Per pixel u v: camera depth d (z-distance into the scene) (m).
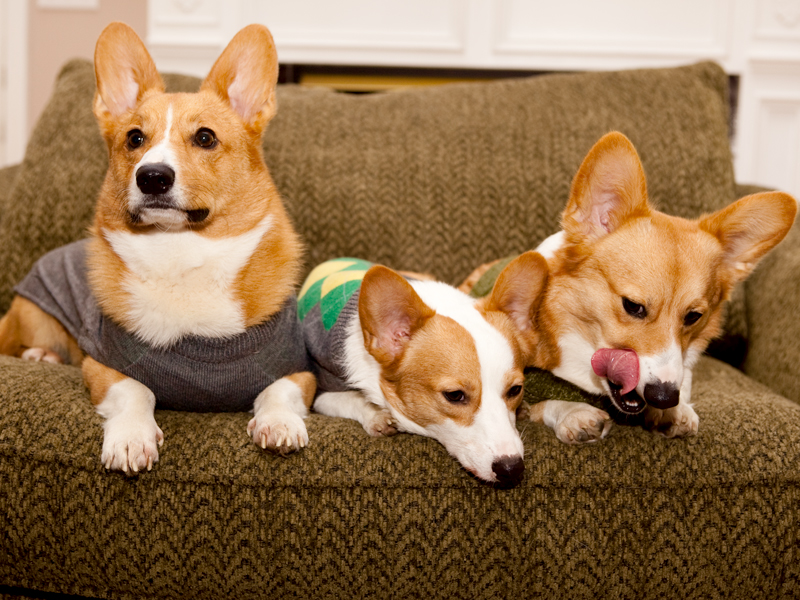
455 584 1.33
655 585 1.34
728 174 2.41
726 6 3.32
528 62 3.43
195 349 1.58
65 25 5.19
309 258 2.36
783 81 3.38
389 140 2.46
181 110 1.64
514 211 2.36
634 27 3.39
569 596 1.35
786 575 1.35
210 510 1.33
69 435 1.39
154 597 1.39
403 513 1.33
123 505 1.34
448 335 1.53
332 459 1.37
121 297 1.59
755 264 1.68
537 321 1.68
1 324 2.12
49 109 2.45
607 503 1.36
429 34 3.42
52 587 1.41
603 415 1.48
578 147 2.41
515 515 1.35
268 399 1.56
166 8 3.42
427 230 2.36
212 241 1.60
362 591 1.33
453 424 1.46
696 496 1.36
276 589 1.34
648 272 1.49
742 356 2.29
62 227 2.28
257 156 1.75
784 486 1.36
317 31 3.44
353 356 1.67
